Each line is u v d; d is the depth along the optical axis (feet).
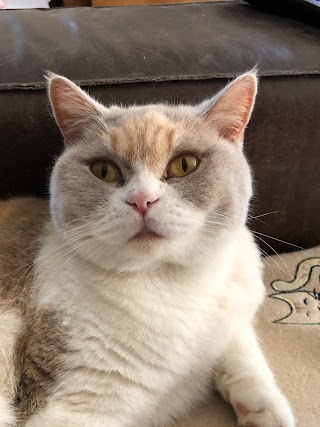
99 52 0.96
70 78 0.92
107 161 0.76
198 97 0.94
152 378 0.75
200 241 0.74
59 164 0.80
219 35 1.04
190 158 0.75
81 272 0.77
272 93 0.95
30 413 0.72
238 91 0.79
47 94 0.90
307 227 1.16
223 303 0.83
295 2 1.09
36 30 1.04
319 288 1.08
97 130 0.79
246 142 0.99
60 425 0.70
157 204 0.69
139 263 0.74
